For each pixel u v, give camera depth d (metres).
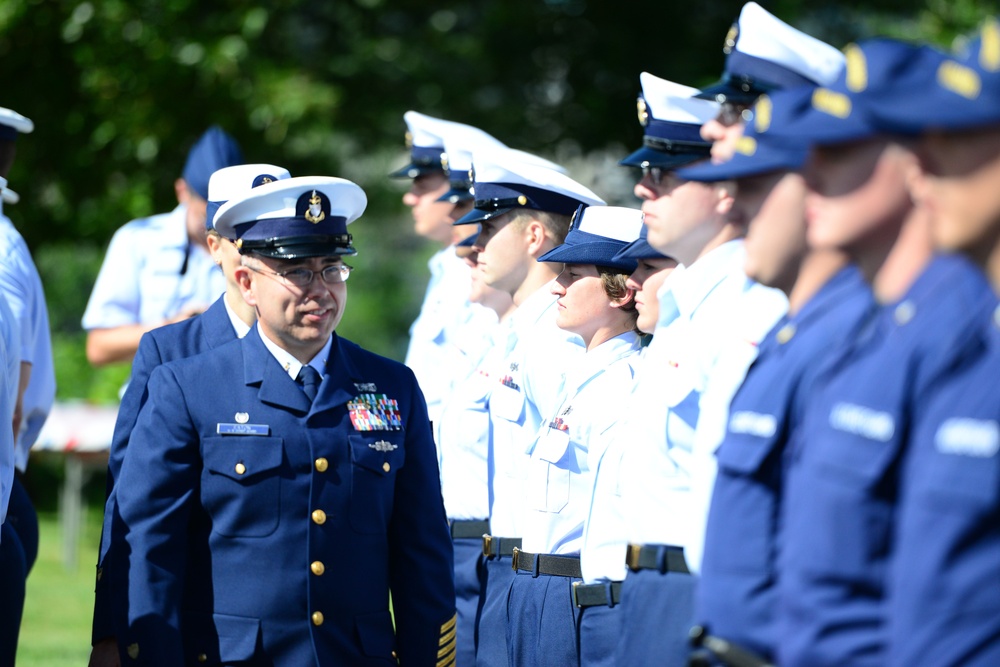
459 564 16.70
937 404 6.49
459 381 17.94
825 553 7.05
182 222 19.84
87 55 38.34
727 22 39.47
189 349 13.59
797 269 8.54
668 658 10.30
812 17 39.44
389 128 43.00
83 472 39.53
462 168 19.56
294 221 11.45
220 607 11.40
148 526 11.30
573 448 13.18
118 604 11.30
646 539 10.66
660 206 11.00
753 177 8.63
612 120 40.91
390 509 11.98
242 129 39.53
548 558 13.27
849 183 7.39
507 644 14.54
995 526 6.19
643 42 40.22
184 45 37.78
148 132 38.78
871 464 6.89
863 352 7.30
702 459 9.71
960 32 35.44
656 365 10.92
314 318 11.52
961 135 6.50
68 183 41.62
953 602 6.21
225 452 11.45
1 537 15.65
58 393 43.50
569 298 13.48
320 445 11.55
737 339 9.93
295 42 41.22
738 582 8.17
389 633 11.85
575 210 15.34
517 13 40.75
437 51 42.28
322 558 11.40
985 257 6.65
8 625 15.80
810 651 7.07
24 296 16.91
